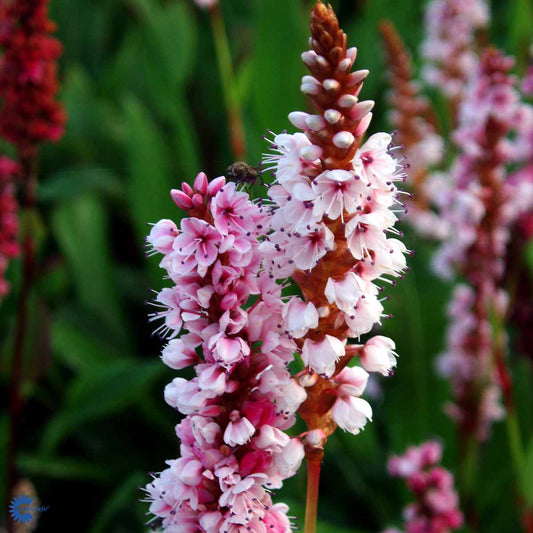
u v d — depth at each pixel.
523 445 0.45
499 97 0.39
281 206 0.25
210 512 0.26
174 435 0.49
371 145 0.25
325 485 0.45
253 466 0.26
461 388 0.43
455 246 0.42
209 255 0.25
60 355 0.52
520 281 0.45
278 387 0.25
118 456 0.48
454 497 0.36
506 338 0.45
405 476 0.37
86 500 0.47
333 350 0.25
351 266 0.26
